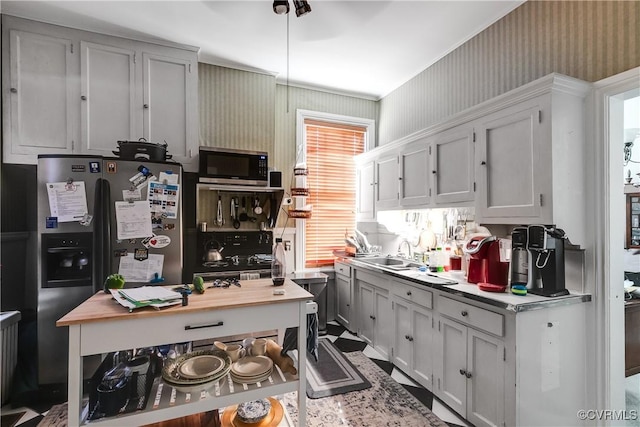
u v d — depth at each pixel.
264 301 1.44
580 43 1.89
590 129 1.83
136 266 2.31
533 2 2.15
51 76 2.46
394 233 3.62
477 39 2.58
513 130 1.94
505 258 2.30
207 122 3.16
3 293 2.33
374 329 2.95
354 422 1.93
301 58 3.05
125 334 1.25
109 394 1.25
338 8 2.27
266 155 3.07
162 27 2.54
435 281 2.22
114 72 2.63
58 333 2.15
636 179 3.40
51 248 2.12
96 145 2.57
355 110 4.02
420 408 2.06
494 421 1.74
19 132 2.37
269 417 1.51
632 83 1.64
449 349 2.07
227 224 3.30
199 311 1.35
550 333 1.72
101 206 2.18
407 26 2.50
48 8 2.30
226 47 2.86
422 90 3.27
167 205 2.42
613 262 1.80
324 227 3.88
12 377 2.22
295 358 1.73
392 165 3.20
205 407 1.34
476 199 2.18
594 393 1.82
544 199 1.75
